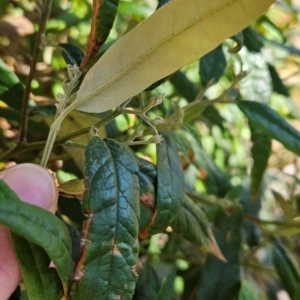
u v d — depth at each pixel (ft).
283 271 0.57
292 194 0.65
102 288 0.26
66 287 0.25
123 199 0.28
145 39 0.27
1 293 0.27
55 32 0.65
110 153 0.29
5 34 0.70
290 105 0.77
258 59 0.58
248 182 0.72
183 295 0.58
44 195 0.29
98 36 0.28
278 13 0.93
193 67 0.79
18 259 0.25
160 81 0.32
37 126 0.49
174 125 0.43
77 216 0.51
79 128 0.40
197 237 0.41
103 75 0.28
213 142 0.83
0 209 0.21
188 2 0.25
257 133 0.55
